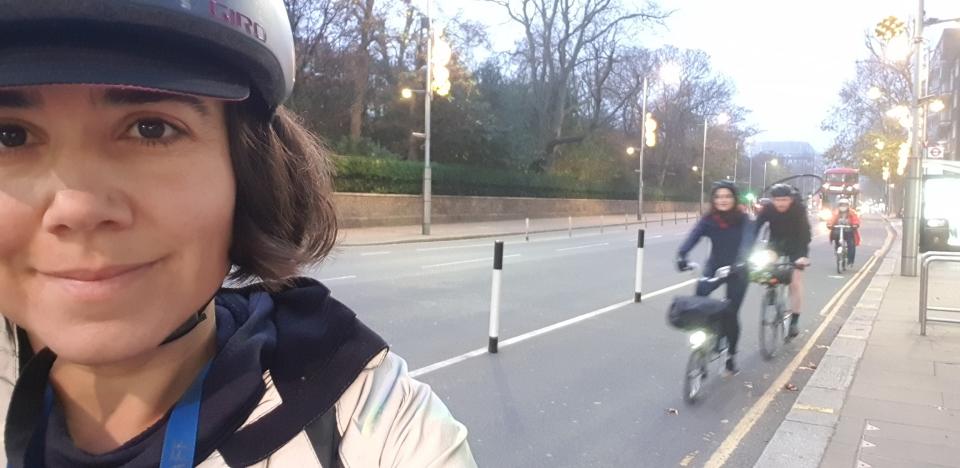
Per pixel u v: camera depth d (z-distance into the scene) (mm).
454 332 7609
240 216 878
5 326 889
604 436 4707
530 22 38125
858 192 44156
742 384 6023
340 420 860
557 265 15133
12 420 815
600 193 48281
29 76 577
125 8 576
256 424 812
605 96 44469
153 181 701
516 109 38438
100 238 671
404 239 21109
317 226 1040
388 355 991
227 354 831
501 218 35406
